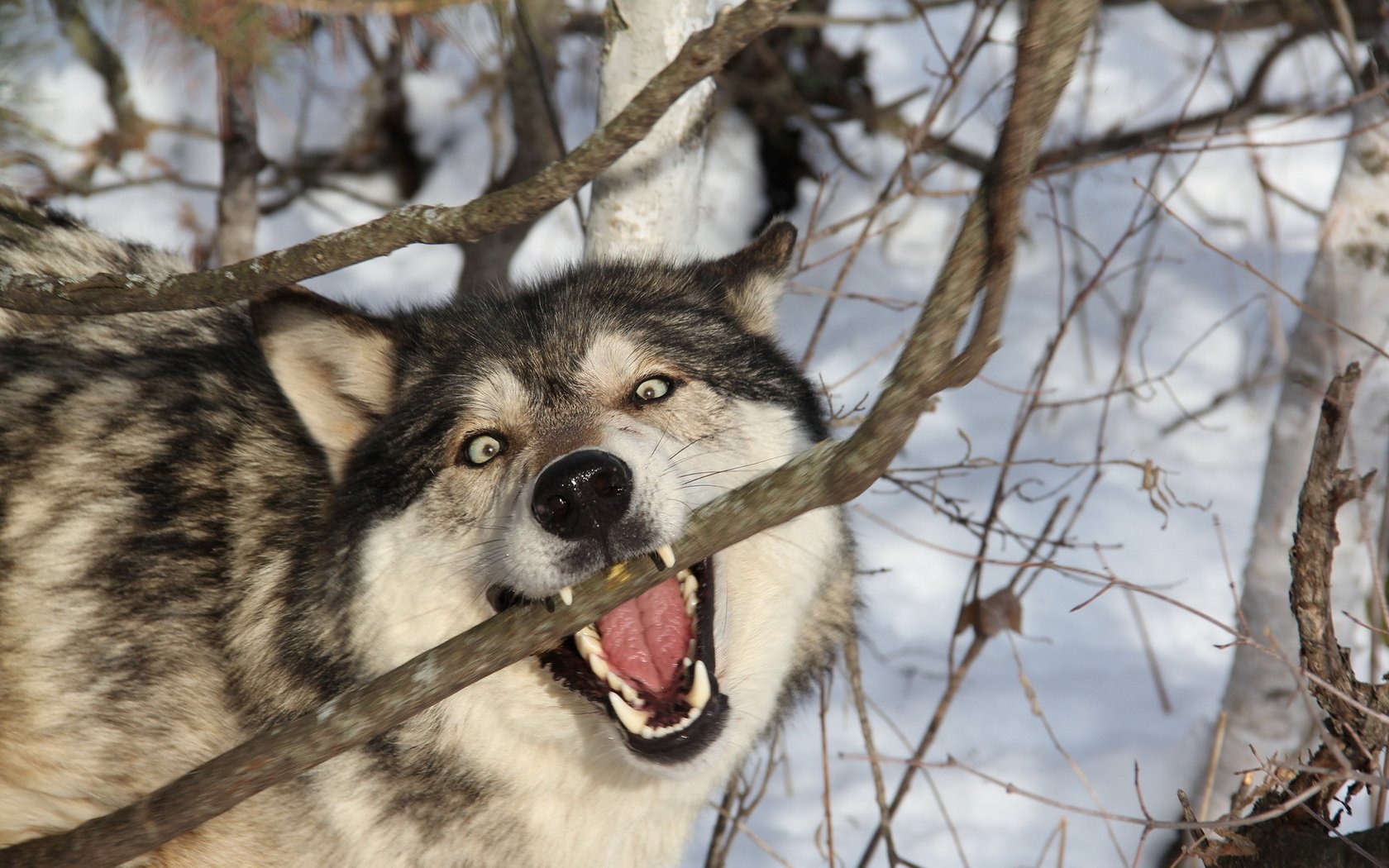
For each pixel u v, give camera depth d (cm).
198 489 983
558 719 909
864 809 1445
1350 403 823
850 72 2497
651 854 1012
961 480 1970
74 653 950
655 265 1089
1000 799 1436
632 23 1188
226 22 1221
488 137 2444
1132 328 1952
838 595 1047
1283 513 1378
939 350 589
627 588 718
